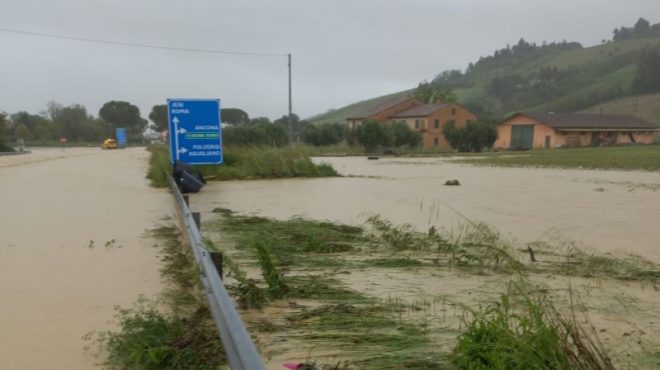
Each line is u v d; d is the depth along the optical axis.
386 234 9.12
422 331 4.65
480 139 66.75
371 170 29.89
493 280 6.48
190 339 4.28
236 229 9.91
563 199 15.11
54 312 5.21
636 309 5.36
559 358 3.43
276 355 4.21
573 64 176.62
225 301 3.76
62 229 9.89
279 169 23.73
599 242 8.95
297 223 10.53
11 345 4.41
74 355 4.22
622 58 163.25
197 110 21.67
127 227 10.14
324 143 70.56
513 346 3.54
